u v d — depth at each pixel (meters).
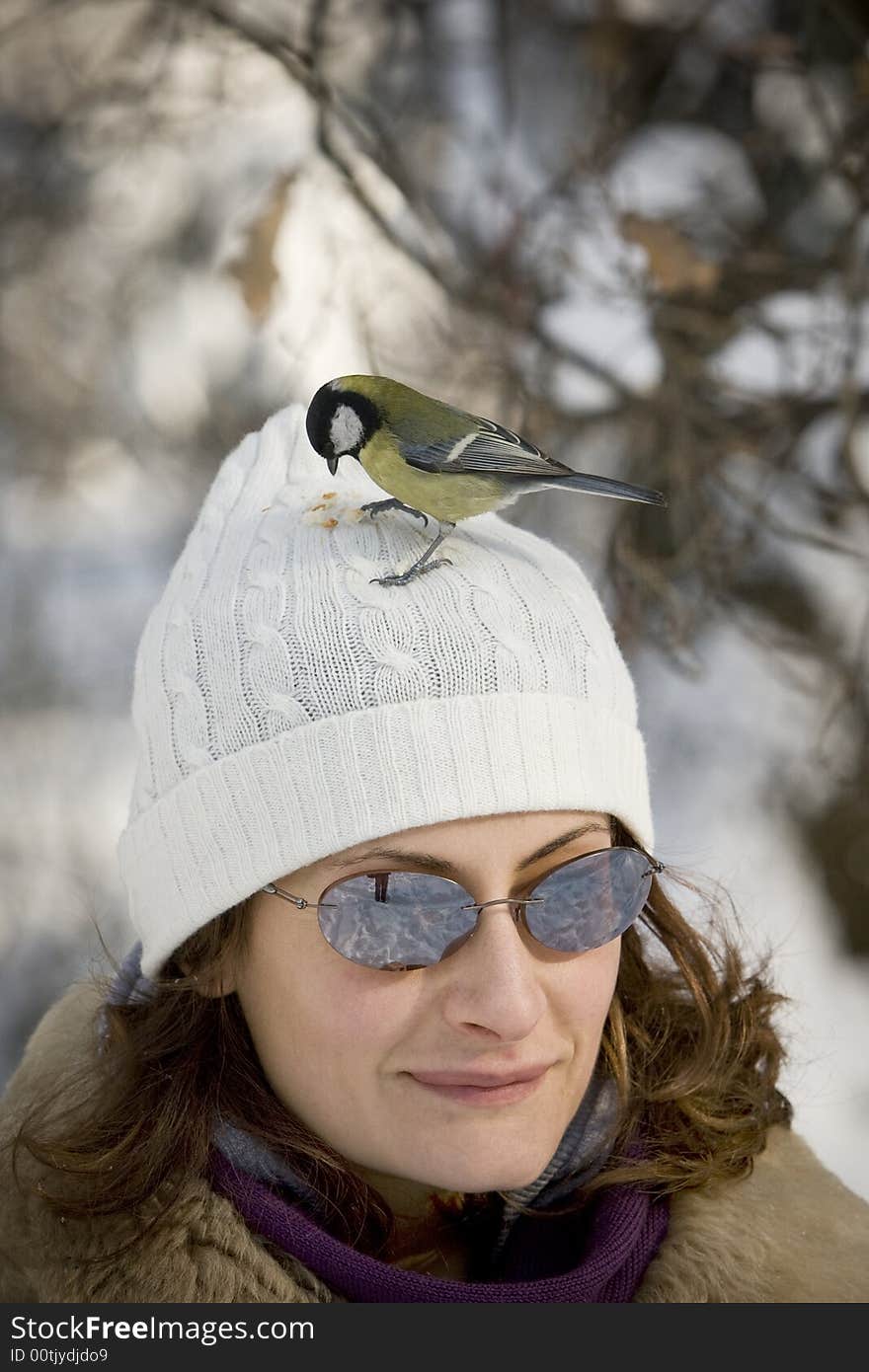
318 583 2.61
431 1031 2.50
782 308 5.90
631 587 5.68
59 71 7.19
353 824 2.47
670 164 6.58
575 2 6.90
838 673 6.32
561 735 2.55
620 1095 2.90
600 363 6.01
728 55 6.27
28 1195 2.68
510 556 2.75
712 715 7.69
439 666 2.51
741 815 7.49
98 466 8.54
